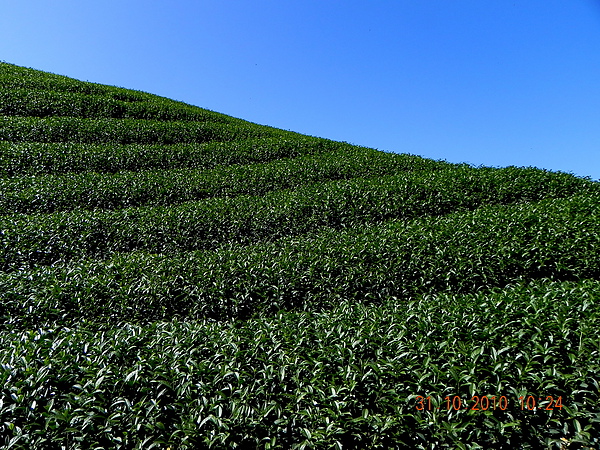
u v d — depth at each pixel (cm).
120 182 2130
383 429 561
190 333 838
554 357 654
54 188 1947
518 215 1468
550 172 2108
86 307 1084
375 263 1275
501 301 855
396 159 2670
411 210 1759
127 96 4100
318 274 1233
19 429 531
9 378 614
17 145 2417
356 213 1775
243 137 3419
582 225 1317
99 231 1581
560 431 586
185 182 2244
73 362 689
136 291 1154
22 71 4166
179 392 618
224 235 1667
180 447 531
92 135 2884
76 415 556
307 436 556
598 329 692
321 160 2705
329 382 647
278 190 2209
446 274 1188
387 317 866
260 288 1174
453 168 2488
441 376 630
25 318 1000
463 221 1495
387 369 655
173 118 3772
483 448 561
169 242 1587
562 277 1182
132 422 561
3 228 1470
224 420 561
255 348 749
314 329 838
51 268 1281
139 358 705
